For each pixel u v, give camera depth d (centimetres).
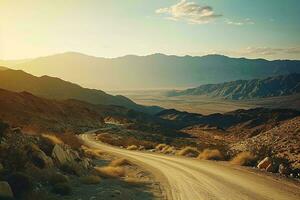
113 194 1884
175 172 2959
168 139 9838
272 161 2797
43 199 1520
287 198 1778
